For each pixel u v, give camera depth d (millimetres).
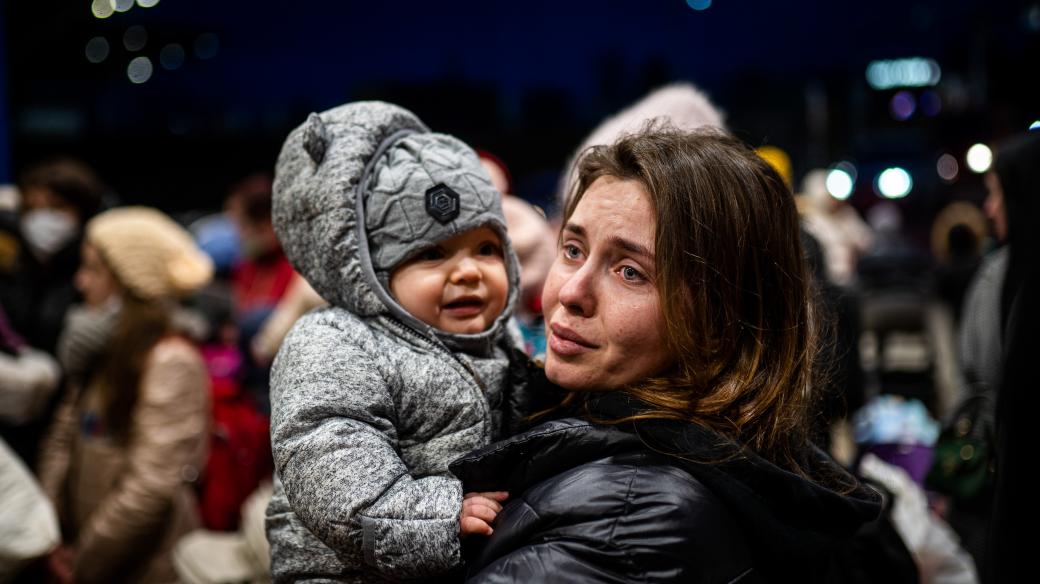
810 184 5852
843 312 1868
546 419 1211
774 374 1060
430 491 1098
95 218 3203
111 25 8953
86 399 2639
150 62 9727
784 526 985
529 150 10453
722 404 1019
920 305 4473
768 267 1068
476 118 10453
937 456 2023
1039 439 1146
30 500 1933
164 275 2639
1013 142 1382
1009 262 1321
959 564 1942
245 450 2992
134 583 2539
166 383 2545
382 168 1255
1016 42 5785
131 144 9742
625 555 929
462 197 1246
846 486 1114
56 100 9203
